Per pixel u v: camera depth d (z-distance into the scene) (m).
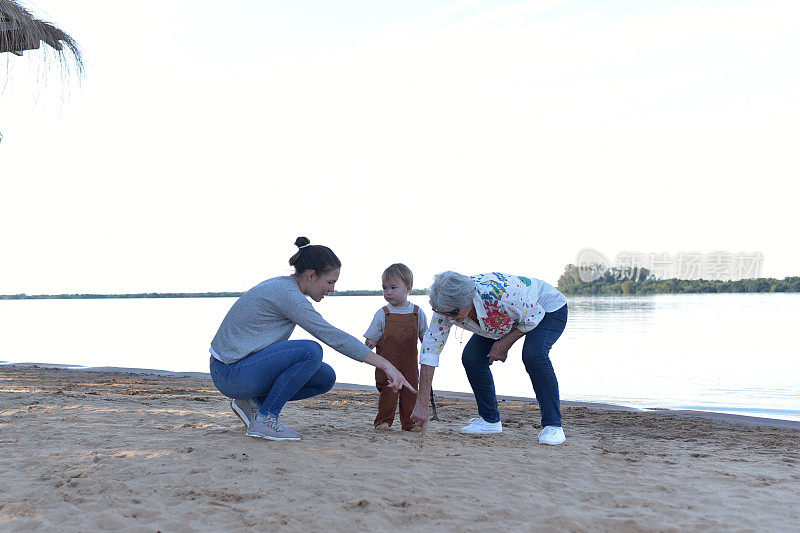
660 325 29.38
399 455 3.32
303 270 3.49
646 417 6.10
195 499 2.51
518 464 3.22
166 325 36.75
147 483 2.70
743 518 2.40
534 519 2.37
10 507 2.39
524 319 3.86
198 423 4.20
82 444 3.42
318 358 3.52
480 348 4.32
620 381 10.82
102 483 2.67
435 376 12.04
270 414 3.54
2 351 18.30
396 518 2.33
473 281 3.79
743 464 3.42
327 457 3.21
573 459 3.40
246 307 3.45
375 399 7.15
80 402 5.17
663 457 3.59
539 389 4.02
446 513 2.39
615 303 65.81
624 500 2.62
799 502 2.63
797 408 7.67
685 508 2.53
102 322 41.22
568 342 20.33
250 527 2.21
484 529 2.25
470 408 6.46
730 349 17.34
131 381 8.52
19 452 3.24
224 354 3.47
